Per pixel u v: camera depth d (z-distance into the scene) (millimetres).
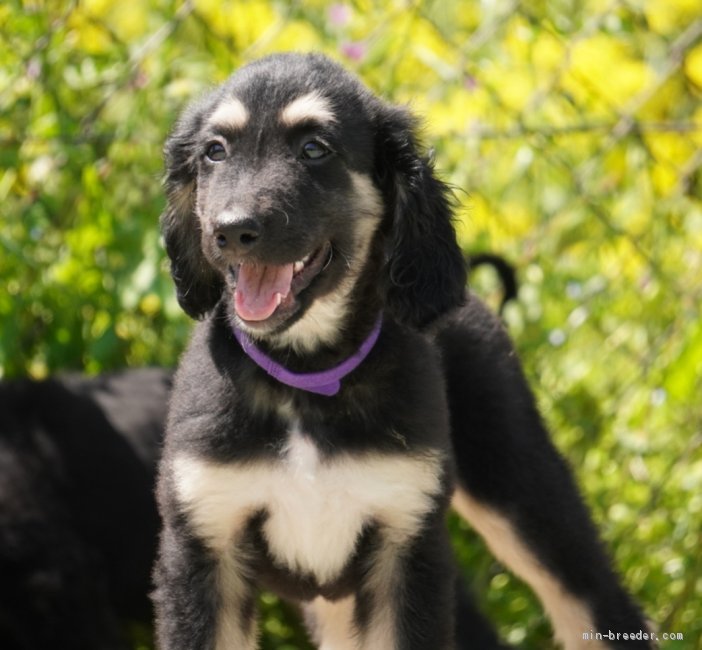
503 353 7098
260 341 5957
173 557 5879
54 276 8102
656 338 8602
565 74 8828
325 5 8688
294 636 8188
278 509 5953
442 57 8734
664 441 8508
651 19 9219
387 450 5871
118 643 7445
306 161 5840
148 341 8500
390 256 5969
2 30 8234
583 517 7059
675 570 8141
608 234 8750
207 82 8039
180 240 6266
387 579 6020
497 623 8266
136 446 7797
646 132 8758
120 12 8656
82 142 8250
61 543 7402
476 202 8656
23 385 7918
